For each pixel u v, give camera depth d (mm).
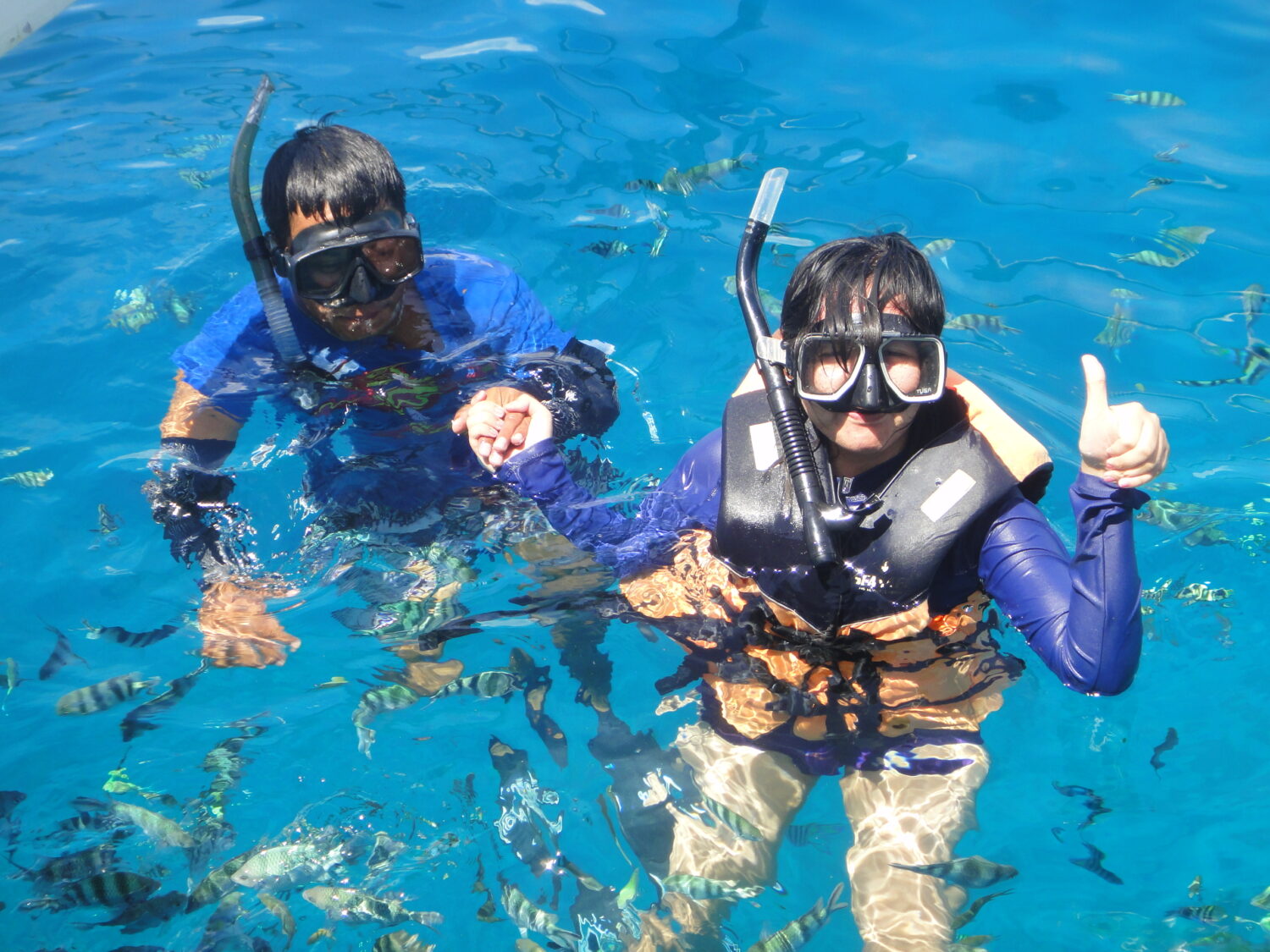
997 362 1972
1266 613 1556
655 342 2047
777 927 1248
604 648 1514
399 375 1778
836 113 2676
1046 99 2697
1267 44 2881
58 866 1294
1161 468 1249
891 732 1372
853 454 1428
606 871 1296
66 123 2652
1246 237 2242
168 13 3207
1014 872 1277
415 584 1592
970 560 1447
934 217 2312
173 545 1638
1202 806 1338
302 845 1314
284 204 1633
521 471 1595
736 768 1379
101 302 2119
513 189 2396
